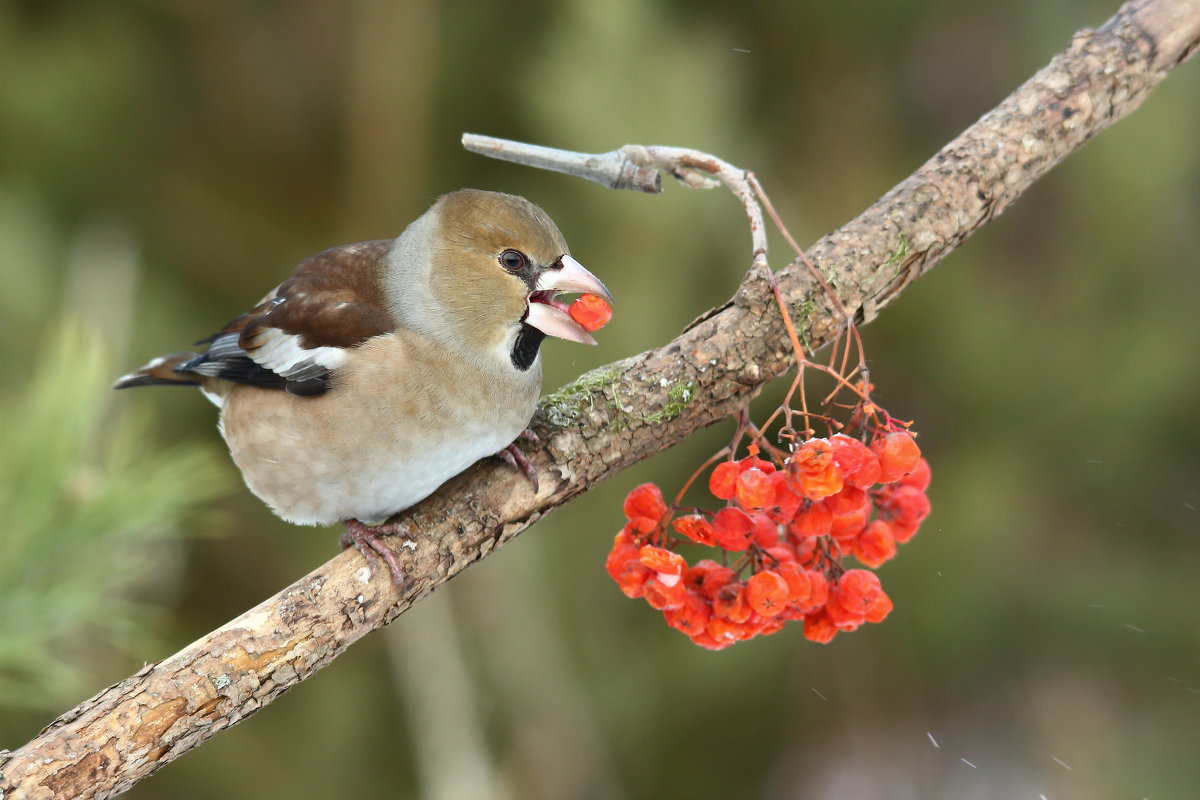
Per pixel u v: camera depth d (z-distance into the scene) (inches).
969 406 437.4
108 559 233.5
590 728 422.9
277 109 470.6
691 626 215.8
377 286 281.7
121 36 454.3
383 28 442.9
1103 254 431.5
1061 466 436.5
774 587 203.3
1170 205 433.7
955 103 496.4
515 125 465.7
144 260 447.5
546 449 237.1
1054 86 242.2
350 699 437.1
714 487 210.5
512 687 416.2
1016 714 469.4
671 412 235.3
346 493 272.1
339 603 219.6
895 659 446.9
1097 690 465.7
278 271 460.8
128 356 411.5
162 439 422.3
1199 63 426.3
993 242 458.3
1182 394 430.0
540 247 271.1
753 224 227.6
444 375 265.6
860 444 199.3
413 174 454.3
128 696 197.9
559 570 430.0
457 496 236.1
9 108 439.5
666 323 408.8
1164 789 448.1
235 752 426.9
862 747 470.0
